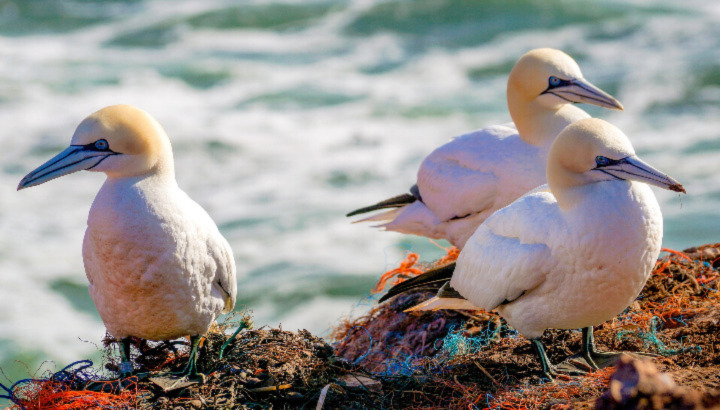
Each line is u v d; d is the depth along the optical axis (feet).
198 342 27.58
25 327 59.06
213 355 28.63
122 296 25.49
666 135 83.51
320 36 121.49
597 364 27.99
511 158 34.99
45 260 67.67
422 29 120.57
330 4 127.13
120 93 103.09
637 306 31.32
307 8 126.21
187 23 125.90
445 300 30.45
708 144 80.18
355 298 58.85
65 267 66.95
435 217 37.93
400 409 27.43
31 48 120.78
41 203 77.30
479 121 90.94
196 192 77.61
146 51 119.55
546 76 34.22
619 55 107.14
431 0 122.11
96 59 115.85
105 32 127.13
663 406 18.75
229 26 127.03
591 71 102.37
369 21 123.24
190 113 95.86
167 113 95.96
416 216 38.68
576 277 25.35
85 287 64.69
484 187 35.32
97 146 24.73
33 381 26.84
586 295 25.48
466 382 28.14
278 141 87.30
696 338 28.66
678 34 111.45
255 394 26.78
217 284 27.20
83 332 59.41
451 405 26.76
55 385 26.94
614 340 29.71
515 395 26.30
